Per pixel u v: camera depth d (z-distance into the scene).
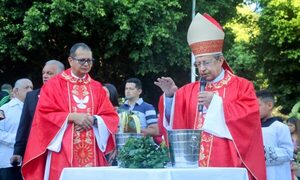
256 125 4.32
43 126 4.71
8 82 17.36
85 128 4.75
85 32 15.52
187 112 4.64
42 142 4.69
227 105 4.31
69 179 3.71
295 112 9.89
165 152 3.65
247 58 20.67
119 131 5.12
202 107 4.52
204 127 4.23
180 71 17.92
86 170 3.62
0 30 15.48
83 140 4.76
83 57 4.95
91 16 15.18
